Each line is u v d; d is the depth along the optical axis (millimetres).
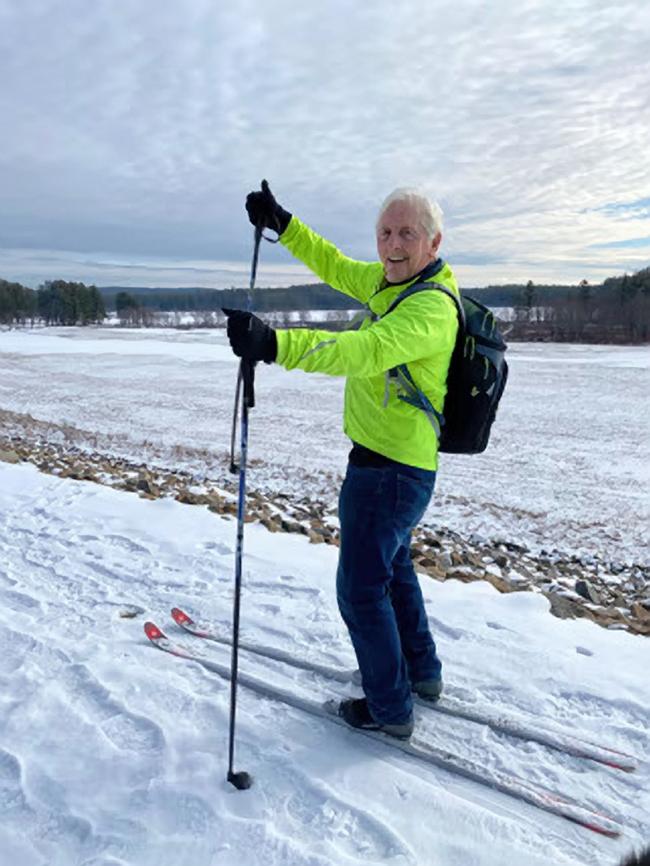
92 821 2516
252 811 2576
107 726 3061
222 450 15242
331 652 3756
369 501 2848
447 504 11172
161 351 43750
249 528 5996
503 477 13289
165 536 5641
